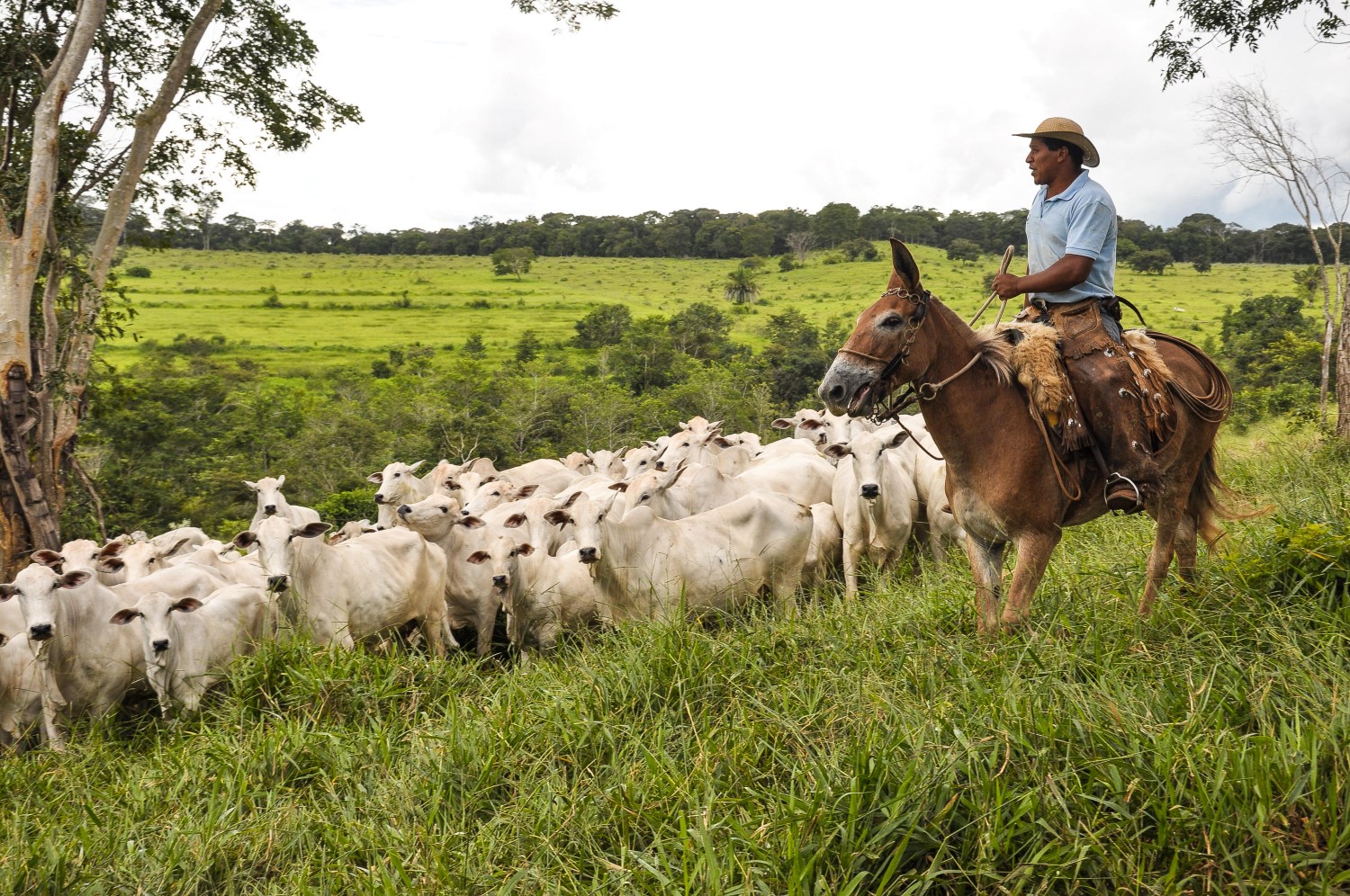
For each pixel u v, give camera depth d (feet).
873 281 395.96
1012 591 16.05
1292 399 80.07
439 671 20.97
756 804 12.63
